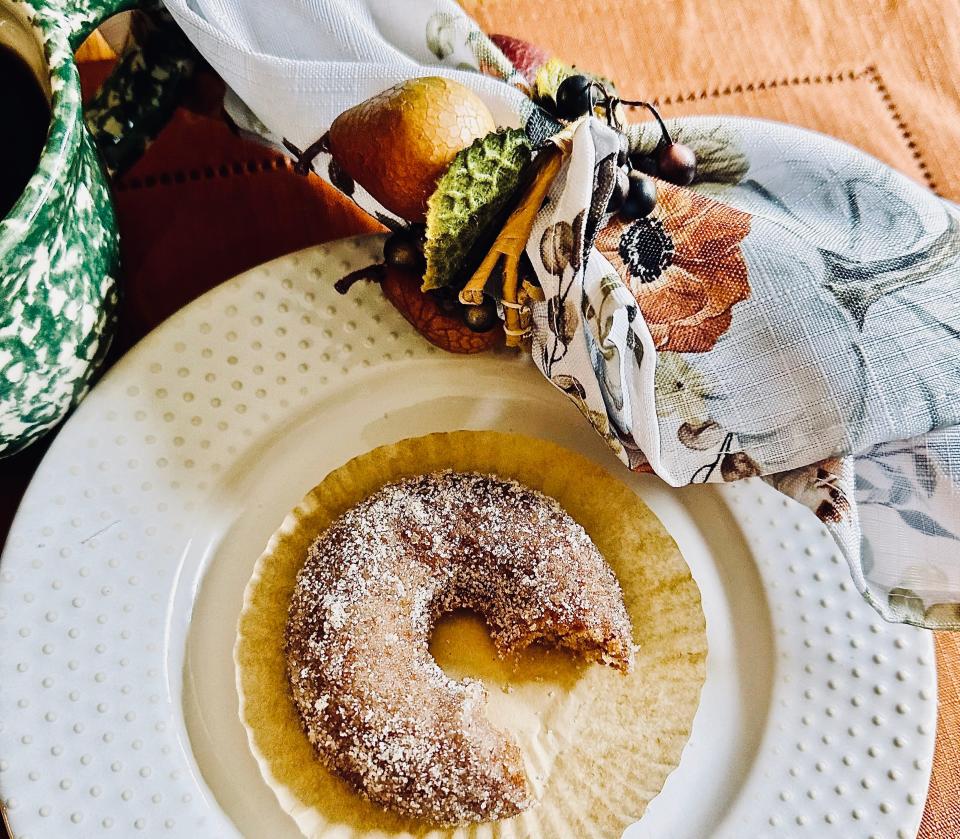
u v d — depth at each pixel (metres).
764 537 0.27
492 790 0.24
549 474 0.28
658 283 0.24
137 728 0.24
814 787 0.25
